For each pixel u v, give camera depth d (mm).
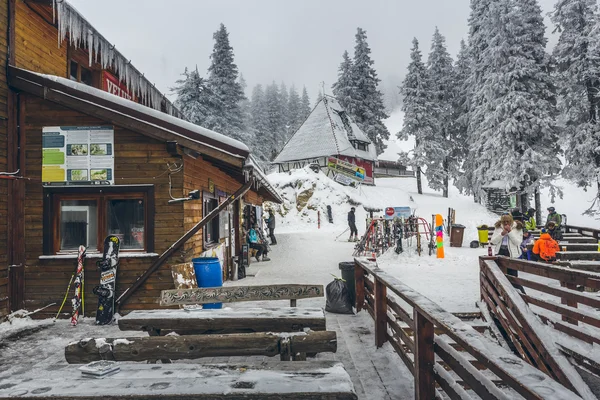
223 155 8008
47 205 8031
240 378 2832
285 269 14305
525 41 29500
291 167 46531
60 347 6062
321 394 2561
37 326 7281
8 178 7652
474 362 5691
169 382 2773
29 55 8367
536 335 5215
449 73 43812
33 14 8508
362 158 45625
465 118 37969
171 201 8078
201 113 35875
